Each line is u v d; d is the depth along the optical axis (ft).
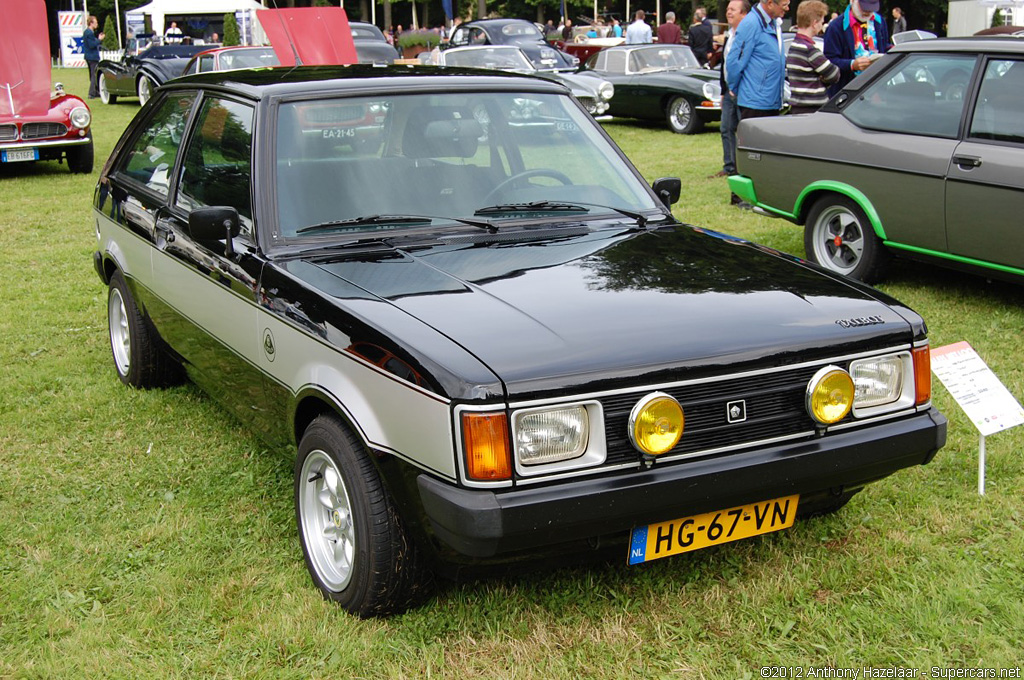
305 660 9.82
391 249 11.71
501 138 13.52
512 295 10.29
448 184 12.82
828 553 11.56
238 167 12.75
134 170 16.79
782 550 11.64
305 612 10.52
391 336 9.43
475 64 57.72
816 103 30.45
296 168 12.28
